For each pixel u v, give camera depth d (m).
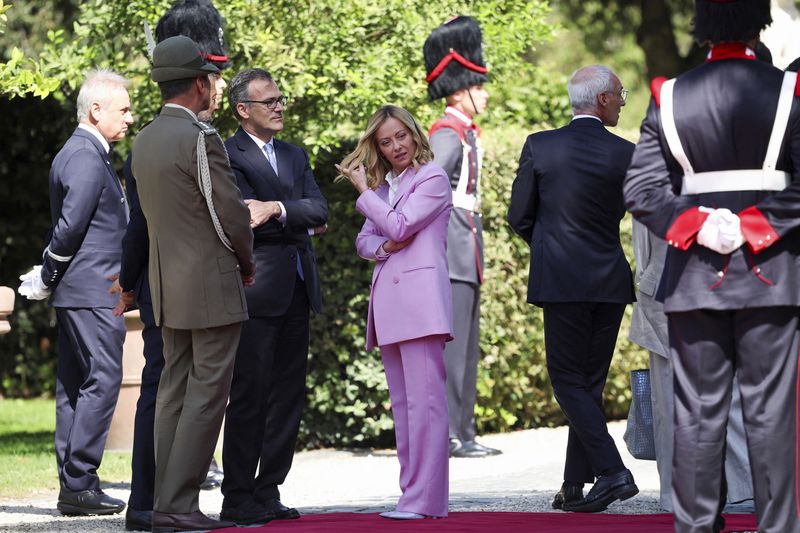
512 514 20.98
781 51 35.22
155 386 21.09
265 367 20.50
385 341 20.88
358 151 21.20
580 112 22.47
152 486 21.00
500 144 35.03
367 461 31.67
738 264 14.95
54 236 23.77
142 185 19.84
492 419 36.12
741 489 21.39
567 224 21.86
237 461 20.41
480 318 34.59
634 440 22.58
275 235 20.55
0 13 27.50
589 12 74.94
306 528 19.39
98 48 33.31
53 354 50.09
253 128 21.16
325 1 31.89
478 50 31.97
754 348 15.05
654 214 15.30
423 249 20.83
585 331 21.88
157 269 19.77
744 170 15.09
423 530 19.11
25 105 46.75
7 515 23.52
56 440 24.39
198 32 22.56
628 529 18.80
